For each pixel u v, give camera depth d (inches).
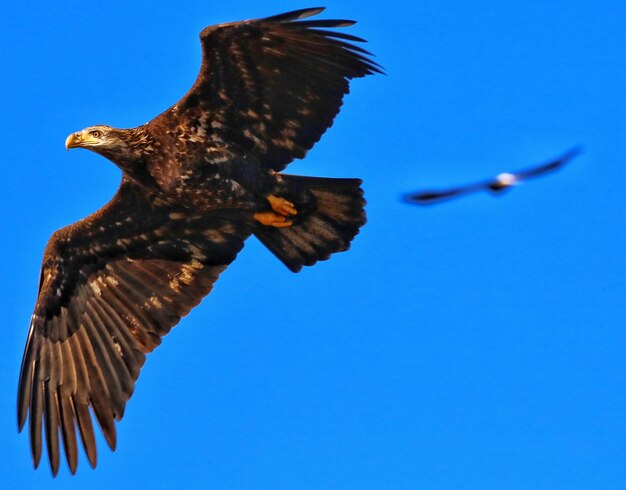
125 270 643.5
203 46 544.1
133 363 629.0
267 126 573.3
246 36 538.0
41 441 617.0
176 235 635.5
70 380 627.8
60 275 639.8
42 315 638.5
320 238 589.9
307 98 562.6
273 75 556.7
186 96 570.9
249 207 585.6
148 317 636.7
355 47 536.4
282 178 575.2
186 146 583.2
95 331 636.1
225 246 636.7
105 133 588.7
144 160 588.7
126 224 632.4
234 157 580.7
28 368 629.9
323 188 573.9
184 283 638.5
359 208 578.9
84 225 632.4
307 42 538.0
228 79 560.1
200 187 586.9
